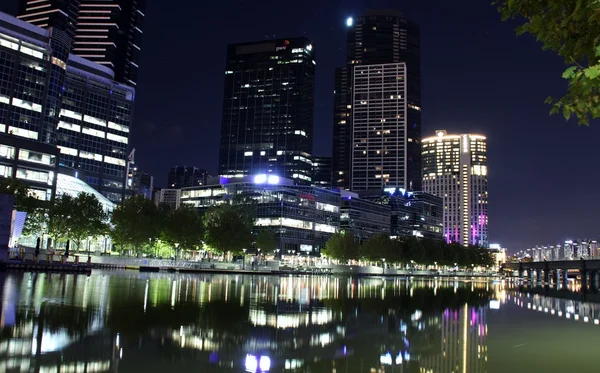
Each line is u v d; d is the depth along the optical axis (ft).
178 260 444.55
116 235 410.11
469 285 410.93
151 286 186.19
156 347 70.44
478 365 71.36
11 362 57.36
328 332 96.48
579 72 30.91
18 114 604.08
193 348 71.82
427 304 178.70
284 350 75.20
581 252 537.65
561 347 89.61
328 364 67.62
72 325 83.35
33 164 517.55
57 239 382.01
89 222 386.93
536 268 437.17
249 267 485.15
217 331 88.28
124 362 60.44
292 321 109.50
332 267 641.81
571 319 145.07
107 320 91.20
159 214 435.53
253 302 146.61
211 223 476.13
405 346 85.20
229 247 462.60
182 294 158.10
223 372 58.90
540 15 33.50
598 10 28.53
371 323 114.52
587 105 31.99
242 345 76.84
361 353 76.69
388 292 248.32
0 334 72.69
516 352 83.30
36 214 372.58
